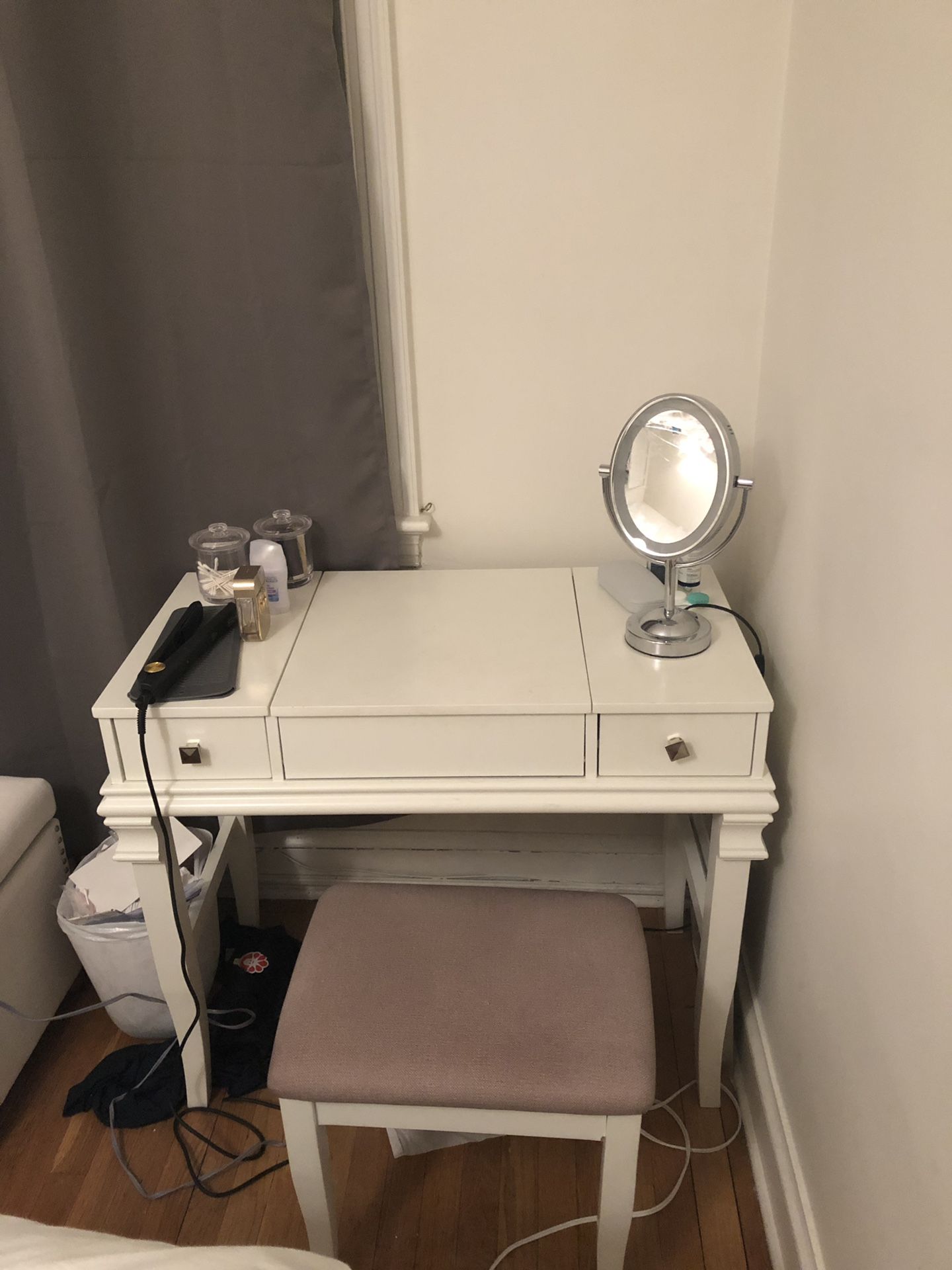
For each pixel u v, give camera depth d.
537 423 1.54
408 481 1.58
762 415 1.45
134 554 1.54
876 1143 0.94
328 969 1.15
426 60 1.34
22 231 1.28
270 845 1.90
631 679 1.22
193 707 1.20
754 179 1.38
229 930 1.76
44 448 1.42
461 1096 1.02
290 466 1.52
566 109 1.36
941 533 0.80
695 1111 1.48
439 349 1.50
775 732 1.36
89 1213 1.37
